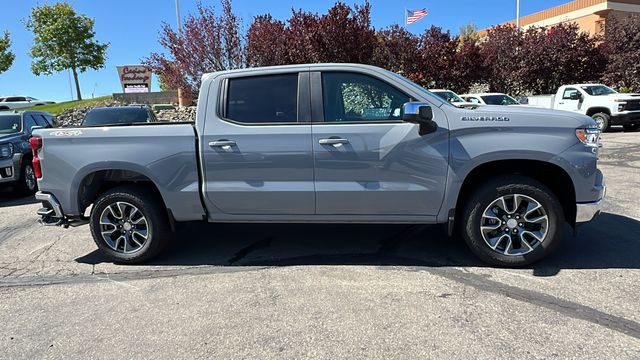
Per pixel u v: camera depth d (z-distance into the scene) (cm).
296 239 544
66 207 478
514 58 2302
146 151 452
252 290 404
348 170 429
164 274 451
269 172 439
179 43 1775
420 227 573
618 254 461
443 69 1998
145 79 2258
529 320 337
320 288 403
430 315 348
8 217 725
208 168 446
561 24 2320
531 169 446
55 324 356
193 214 459
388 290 394
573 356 291
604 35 2345
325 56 1722
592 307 354
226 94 449
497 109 430
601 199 420
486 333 321
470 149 415
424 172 423
